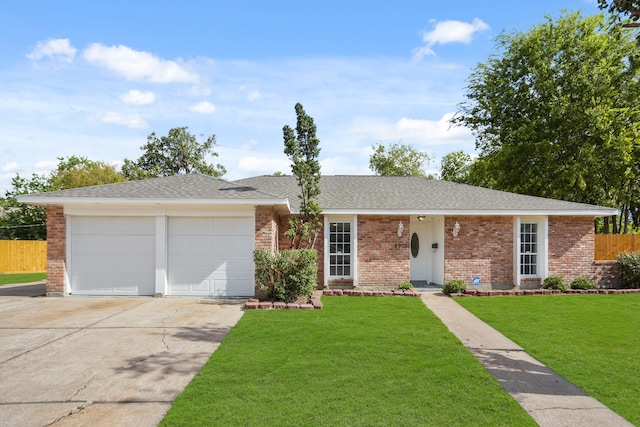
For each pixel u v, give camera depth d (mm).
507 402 5449
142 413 5066
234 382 5961
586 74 25562
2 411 5098
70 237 13453
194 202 12852
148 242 13492
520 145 27172
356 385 5914
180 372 6418
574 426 4898
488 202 16516
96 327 9211
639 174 25422
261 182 19719
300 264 12414
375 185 19172
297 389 5738
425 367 6723
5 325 9391
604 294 14922
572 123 25125
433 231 17219
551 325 9891
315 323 9656
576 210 15750
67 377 6207
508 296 14367
